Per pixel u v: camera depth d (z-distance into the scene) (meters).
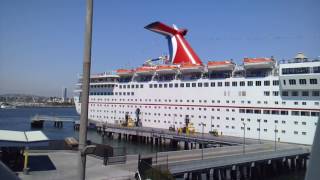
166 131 77.19
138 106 89.12
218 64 72.06
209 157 41.31
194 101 76.56
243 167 43.00
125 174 27.64
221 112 71.50
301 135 60.12
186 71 78.50
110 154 34.16
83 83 6.12
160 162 35.91
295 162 52.03
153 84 85.94
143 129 81.19
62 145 38.34
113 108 96.12
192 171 34.78
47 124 131.25
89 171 28.55
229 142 62.38
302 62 60.38
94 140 85.25
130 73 91.44
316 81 58.16
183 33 93.25
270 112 64.31
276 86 64.00
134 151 68.81
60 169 28.66
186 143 72.50
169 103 81.75
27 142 27.53
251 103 67.00
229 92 70.62
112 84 96.75
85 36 6.16
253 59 67.12
